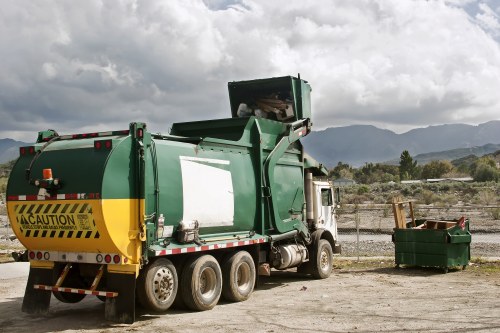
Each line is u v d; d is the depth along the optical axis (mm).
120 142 9875
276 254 14312
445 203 59969
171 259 11078
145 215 10141
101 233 9602
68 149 10234
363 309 11305
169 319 10461
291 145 15789
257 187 13852
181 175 11227
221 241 12180
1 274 16984
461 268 18266
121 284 9898
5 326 10008
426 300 12336
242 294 12508
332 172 158250
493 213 43688
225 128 14305
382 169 151750
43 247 10500
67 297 11484
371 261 20625
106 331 9492
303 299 12758
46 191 9914
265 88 16766
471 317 10281
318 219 17047
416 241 17844
